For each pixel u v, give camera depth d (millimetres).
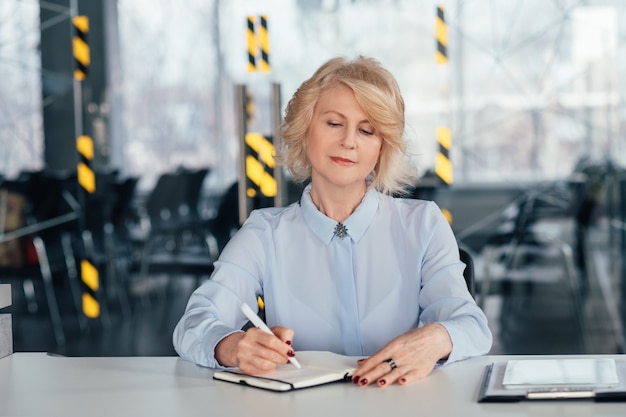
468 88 5273
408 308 1984
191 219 5480
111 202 5438
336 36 5301
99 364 1884
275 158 2055
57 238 5344
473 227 5332
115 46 5395
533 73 5234
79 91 5305
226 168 5453
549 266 5309
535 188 5281
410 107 5312
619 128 5199
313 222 2006
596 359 1736
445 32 5230
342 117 1903
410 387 1629
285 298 2014
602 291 5277
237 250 2043
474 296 2127
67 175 5309
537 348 5043
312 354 1824
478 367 1770
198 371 1799
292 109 1970
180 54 5426
